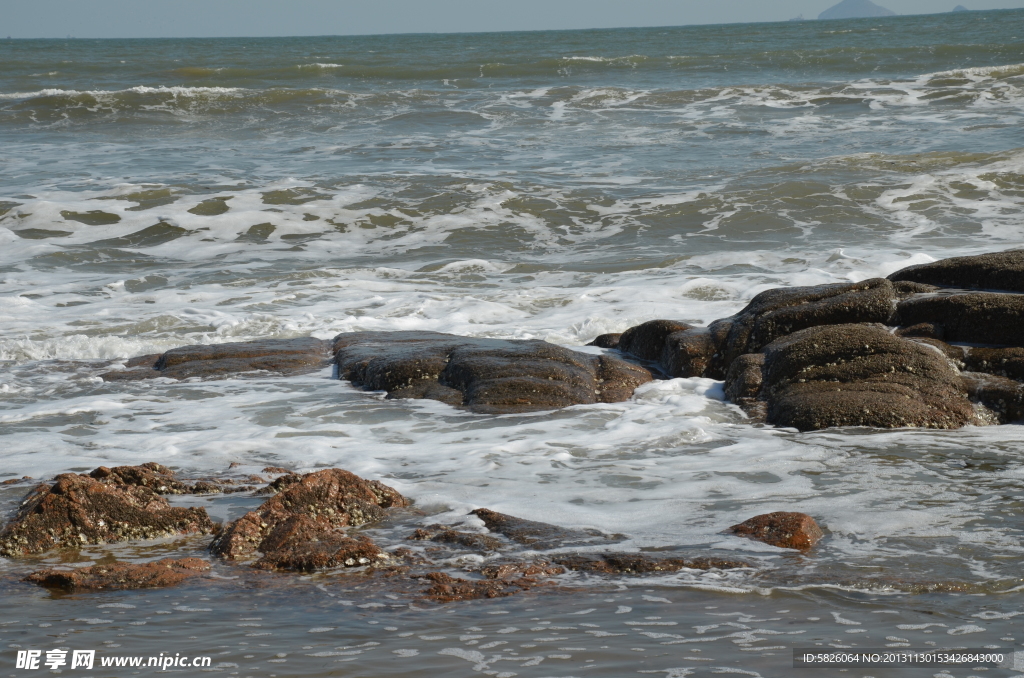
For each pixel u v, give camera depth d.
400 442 7.91
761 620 4.18
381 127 28.39
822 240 16.23
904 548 5.12
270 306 13.27
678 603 4.41
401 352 10.13
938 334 9.25
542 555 5.15
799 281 13.55
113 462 7.39
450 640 4.01
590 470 7.00
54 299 13.71
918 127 25.70
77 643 4.04
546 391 9.07
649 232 17.28
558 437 7.93
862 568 4.84
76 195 19.66
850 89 30.73
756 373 9.05
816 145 23.92
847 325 9.04
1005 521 5.55
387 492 6.25
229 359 10.65
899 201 18.19
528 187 19.86
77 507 5.67
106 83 39.03
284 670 3.72
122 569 4.99
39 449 7.76
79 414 8.89
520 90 32.94
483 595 4.58
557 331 11.94
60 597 4.68
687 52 49.84
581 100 31.12
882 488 6.32
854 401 8.16
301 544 5.25
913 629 4.05
